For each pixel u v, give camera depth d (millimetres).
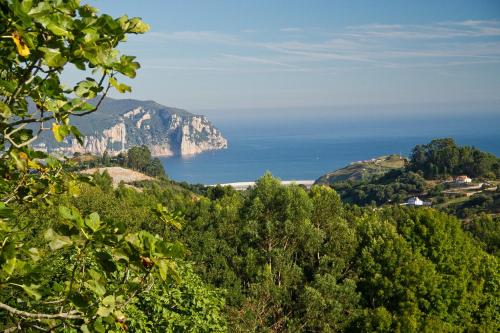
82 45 3059
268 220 32094
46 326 3721
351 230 33812
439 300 30859
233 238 33969
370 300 31500
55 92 3457
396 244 32750
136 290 3535
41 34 3045
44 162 4680
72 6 3109
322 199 34188
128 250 3268
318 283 26688
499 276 35500
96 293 3273
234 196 47188
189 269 14555
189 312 12555
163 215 4336
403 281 31047
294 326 23938
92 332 3260
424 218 36312
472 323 33125
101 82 3402
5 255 2889
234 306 23172
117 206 31031
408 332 26078
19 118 3896
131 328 10180
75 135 3549
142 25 3463
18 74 3611
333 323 25188
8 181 4367
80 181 4965
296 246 32594
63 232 3229
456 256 35375
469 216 97875
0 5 2869
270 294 24734
